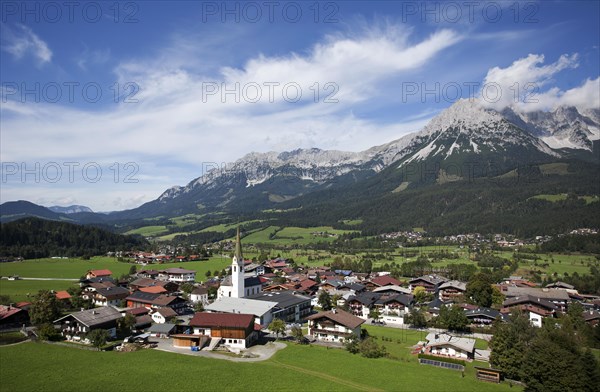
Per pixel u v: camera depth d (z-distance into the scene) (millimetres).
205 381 83938
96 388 80500
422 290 182500
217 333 108562
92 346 104312
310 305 159750
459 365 97500
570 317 134250
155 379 84562
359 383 85250
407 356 106562
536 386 84375
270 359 98438
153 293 158000
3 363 92562
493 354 94688
